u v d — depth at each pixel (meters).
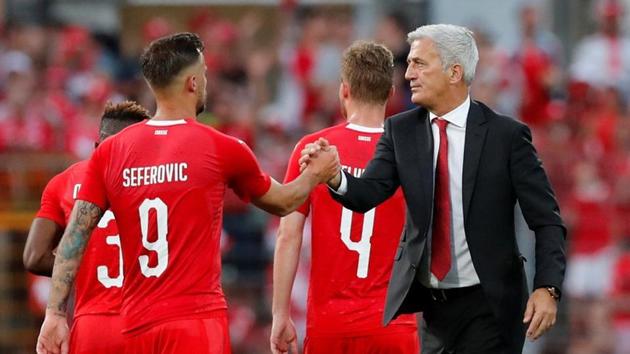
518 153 27.52
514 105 61.72
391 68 31.20
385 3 68.31
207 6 71.06
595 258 54.53
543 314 26.81
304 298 51.19
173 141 27.03
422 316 28.56
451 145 27.77
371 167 28.14
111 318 29.55
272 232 54.47
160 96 27.45
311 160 27.72
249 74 64.19
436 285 27.75
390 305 28.05
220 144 27.12
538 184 27.42
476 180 27.50
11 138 57.50
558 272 26.97
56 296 27.22
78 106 61.06
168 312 26.69
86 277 29.67
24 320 53.59
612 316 53.91
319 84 62.44
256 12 70.06
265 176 27.56
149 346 26.80
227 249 54.25
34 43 65.44
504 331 27.58
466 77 27.81
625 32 69.31
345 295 30.69
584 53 67.38
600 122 61.16
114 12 71.81
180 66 27.31
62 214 30.47
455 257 27.66
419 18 68.31
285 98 63.19
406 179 27.80
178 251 26.80
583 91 64.75
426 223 27.59
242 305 53.59
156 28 68.69
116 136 27.38
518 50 63.19
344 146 30.80
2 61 63.59
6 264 53.78
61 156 55.72
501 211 27.55
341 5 68.94
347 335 30.66
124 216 27.06
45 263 30.38
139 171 26.97
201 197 26.89
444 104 27.83
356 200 27.75
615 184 56.09
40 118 58.16
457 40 27.72
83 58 65.00
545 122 61.72
